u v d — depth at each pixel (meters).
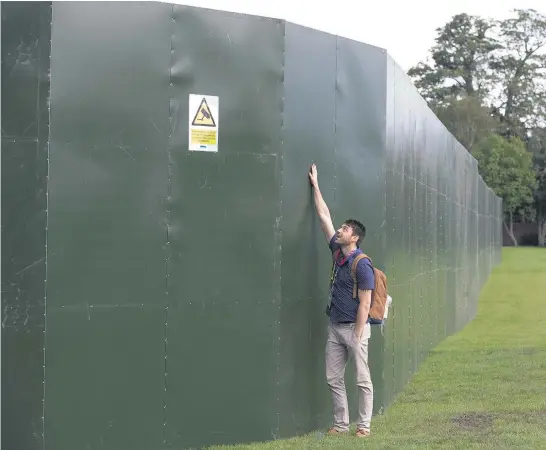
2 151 5.93
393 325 8.71
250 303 6.59
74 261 5.98
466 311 17.09
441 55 85.38
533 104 83.44
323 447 6.43
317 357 7.14
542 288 25.58
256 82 6.62
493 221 34.94
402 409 8.34
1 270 5.91
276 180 6.70
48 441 5.89
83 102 6.02
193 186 6.36
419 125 10.48
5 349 5.90
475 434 7.08
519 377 10.32
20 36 5.94
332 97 7.20
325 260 7.18
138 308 6.17
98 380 6.04
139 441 6.17
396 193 8.59
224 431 6.48
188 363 6.34
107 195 6.08
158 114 6.24
